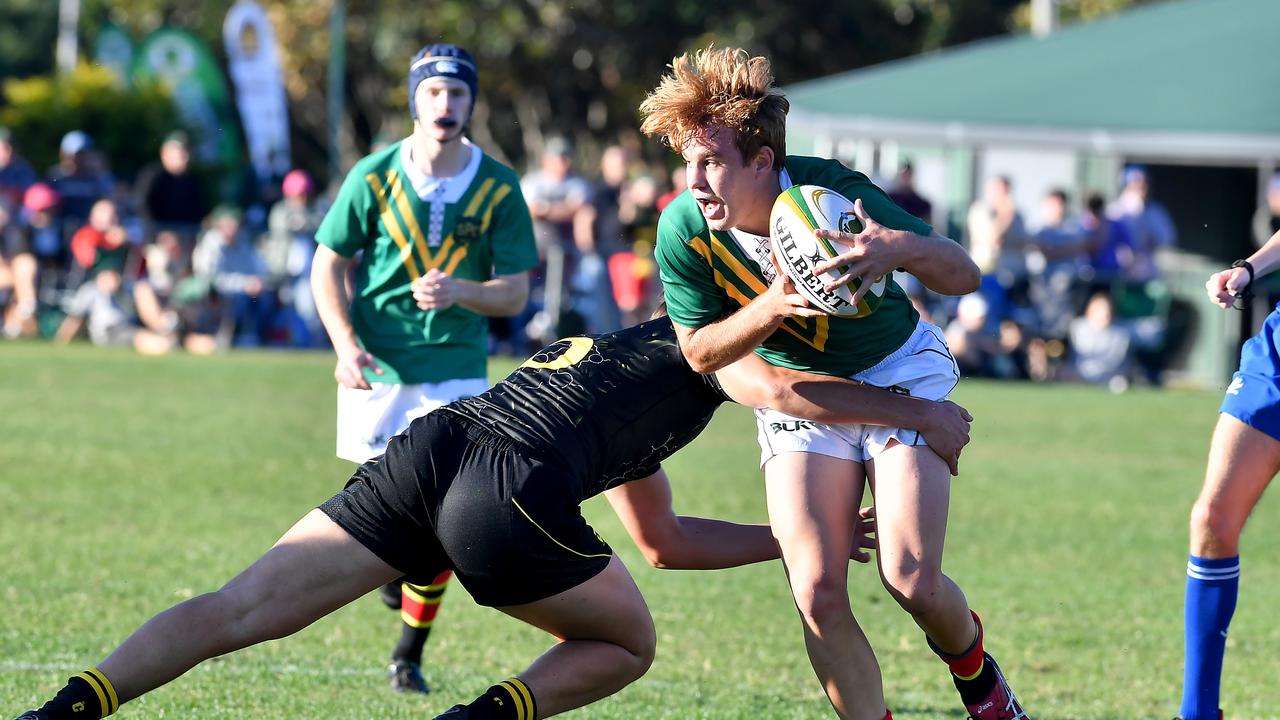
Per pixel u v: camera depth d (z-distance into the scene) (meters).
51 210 64.00
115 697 13.10
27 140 87.62
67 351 59.28
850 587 25.45
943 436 14.85
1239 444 16.41
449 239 20.67
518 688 13.69
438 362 20.77
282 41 128.50
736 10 128.50
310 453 37.09
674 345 14.55
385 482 13.80
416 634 18.50
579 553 13.65
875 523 15.07
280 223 64.12
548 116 132.75
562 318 59.56
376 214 20.62
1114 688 19.39
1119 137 66.94
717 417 49.88
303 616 13.66
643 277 60.91
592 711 17.58
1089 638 21.95
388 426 20.81
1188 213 76.00
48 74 185.25
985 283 60.62
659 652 20.66
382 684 18.69
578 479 13.75
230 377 52.75
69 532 26.56
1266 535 30.67
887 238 13.57
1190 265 75.00
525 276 21.02
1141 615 23.42
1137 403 52.88
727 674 19.66
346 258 20.81
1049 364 60.81
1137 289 60.53
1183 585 25.66
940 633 15.00
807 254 13.47
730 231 14.41
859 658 14.75
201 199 65.94
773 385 14.91
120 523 27.56
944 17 132.75
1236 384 16.67
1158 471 38.31
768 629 22.17
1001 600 24.11
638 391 14.20
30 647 19.12
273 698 17.64
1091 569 26.67
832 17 131.75
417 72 20.42
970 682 15.45
